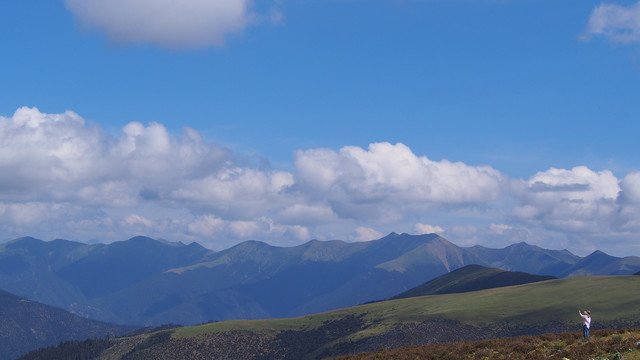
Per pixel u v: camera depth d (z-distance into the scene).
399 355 54.28
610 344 42.75
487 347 51.66
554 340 50.78
